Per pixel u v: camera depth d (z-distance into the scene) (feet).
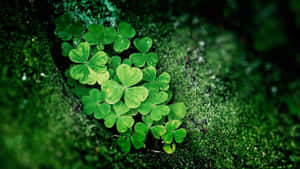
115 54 1.33
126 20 1.42
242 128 1.37
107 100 1.23
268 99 1.43
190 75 1.41
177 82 1.39
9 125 1.12
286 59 1.47
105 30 1.28
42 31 1.30
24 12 1.28
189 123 1.35
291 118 1.40
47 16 1.31
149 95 1.27
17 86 1.18
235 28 1.53
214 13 1.55
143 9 1.45
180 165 1.30
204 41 1.49
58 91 1.25
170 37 1.46
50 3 1.32
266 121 1.39
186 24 1.50
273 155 1.35
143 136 1.26
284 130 1.38
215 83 1.42
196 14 1.52
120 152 1.26
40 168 1.12
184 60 1.43
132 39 1.40
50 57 1.28
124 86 1.24
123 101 1.29
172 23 1.48
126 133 1.26
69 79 1.27
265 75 1.46
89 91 1.25
